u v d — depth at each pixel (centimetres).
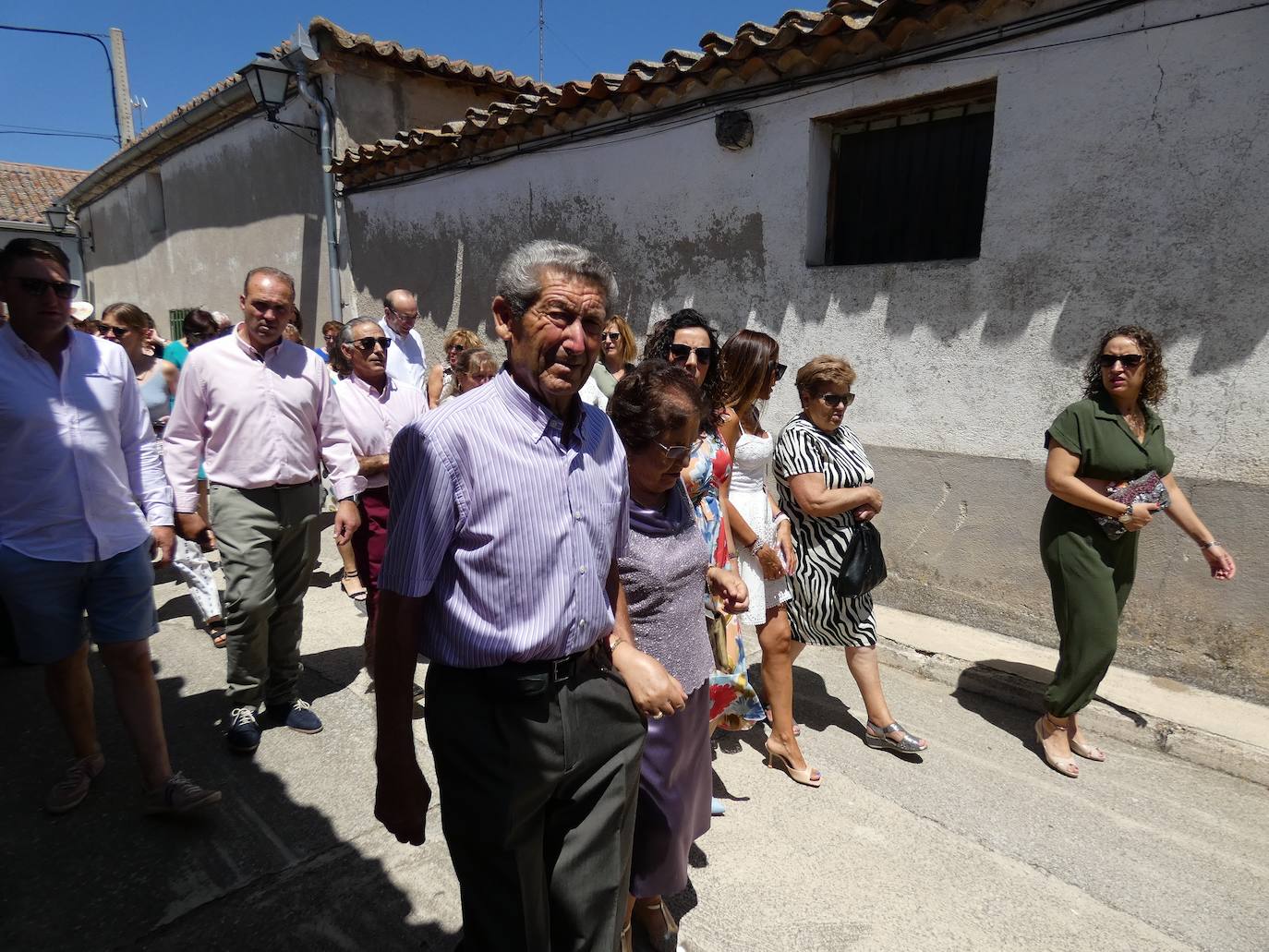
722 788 312
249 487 316
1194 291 353
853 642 333
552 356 155
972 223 435
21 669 407
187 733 342
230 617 321
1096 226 376
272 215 919
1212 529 362
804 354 491
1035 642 423
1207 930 241
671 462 194
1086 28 366
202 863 259
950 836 284
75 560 251
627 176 568
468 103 864
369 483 359
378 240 796
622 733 177
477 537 155
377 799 169
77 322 509
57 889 245
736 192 508
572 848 171
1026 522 417
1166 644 383
